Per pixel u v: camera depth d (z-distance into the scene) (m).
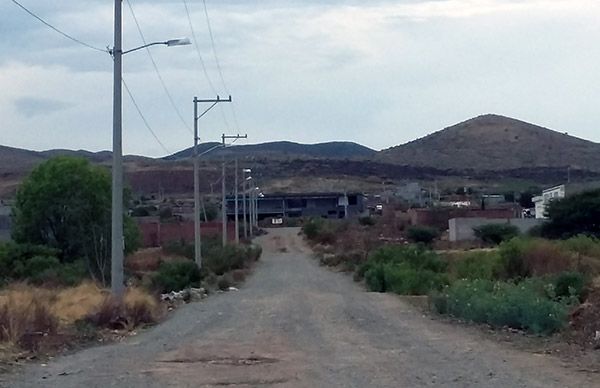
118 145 36.34
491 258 55.59
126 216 80.56
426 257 69.31
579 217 89.75
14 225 79.38
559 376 18.62
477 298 33.53
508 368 19.98
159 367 21.08
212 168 186.50
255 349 24.58
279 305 44.81
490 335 27.75
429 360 21.70
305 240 146.50
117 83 36.25
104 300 34.94
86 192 77.00
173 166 196.25
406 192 199.75
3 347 23.69
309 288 62.72
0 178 177.00
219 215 170.62
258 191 171.62
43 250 70.88
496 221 111.94
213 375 19.47
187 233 127.75
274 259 114.81
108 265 70.81
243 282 72.00
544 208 105.44
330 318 36.09
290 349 24.53
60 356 23.92
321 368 20.36
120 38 36.38
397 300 47.94
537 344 24.84
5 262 68.44
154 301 39.69
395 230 137.25
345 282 70.44
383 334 28.92
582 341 24.58
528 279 42.31
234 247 94.81
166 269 61.94
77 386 18.14
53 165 77.81
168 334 30.14
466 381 18.05
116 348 25.86
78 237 76.81
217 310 42.16
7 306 27.78
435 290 46.06
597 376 18.58
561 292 36.22
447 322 33.47
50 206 76.81
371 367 20.44
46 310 29.94
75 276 61.72
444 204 166.75
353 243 120.88
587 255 55.75
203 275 65.69
